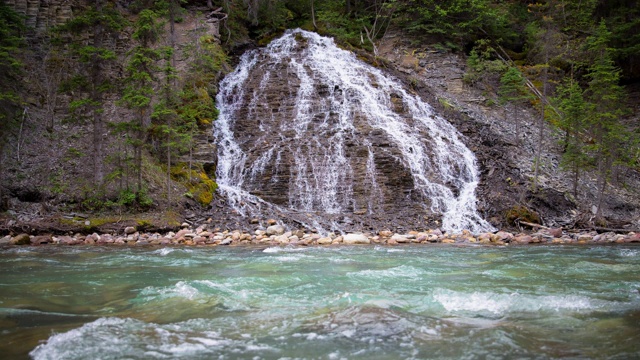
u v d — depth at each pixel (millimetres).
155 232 11219
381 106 18125
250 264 7387
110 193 11992
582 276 6457
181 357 3182
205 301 4770
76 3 17969
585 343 3471
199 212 12391
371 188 14109
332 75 20156
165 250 9055
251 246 9914
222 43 22188
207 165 14453
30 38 16203
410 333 3682
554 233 12211
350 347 3379
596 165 15961
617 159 15656
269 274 6438
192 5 22938
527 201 14148
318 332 3705
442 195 14219
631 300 4871
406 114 18000
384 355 3225
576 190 14953
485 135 17609
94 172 11961
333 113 17344
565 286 5707
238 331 3746
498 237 11477
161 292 5207
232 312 4332
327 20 24500
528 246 10383
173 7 16875
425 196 14125
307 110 17672
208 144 14812
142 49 12227
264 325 3902
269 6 23984
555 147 18078
